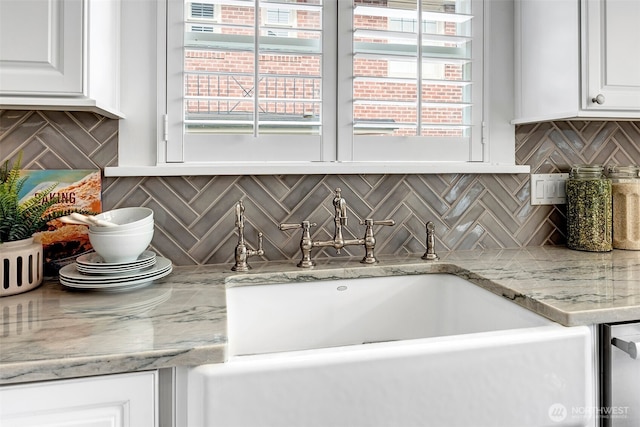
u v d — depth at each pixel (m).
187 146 1.38
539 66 1.52
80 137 1.30
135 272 1.11
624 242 1.57
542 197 1.65
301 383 0.75
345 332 1.33
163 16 1.36
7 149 1.24
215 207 1.39
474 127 1.60
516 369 0.84
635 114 1.43
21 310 0.95
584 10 1.36
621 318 0.92
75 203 1.29
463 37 1.56
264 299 1.27
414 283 1.38
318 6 1.45
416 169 1.48
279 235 1.44
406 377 0.79
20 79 1.01
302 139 1.46
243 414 0.73
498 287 1.12
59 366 0.69
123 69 1.33
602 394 0.95
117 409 0.73
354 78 1.48
